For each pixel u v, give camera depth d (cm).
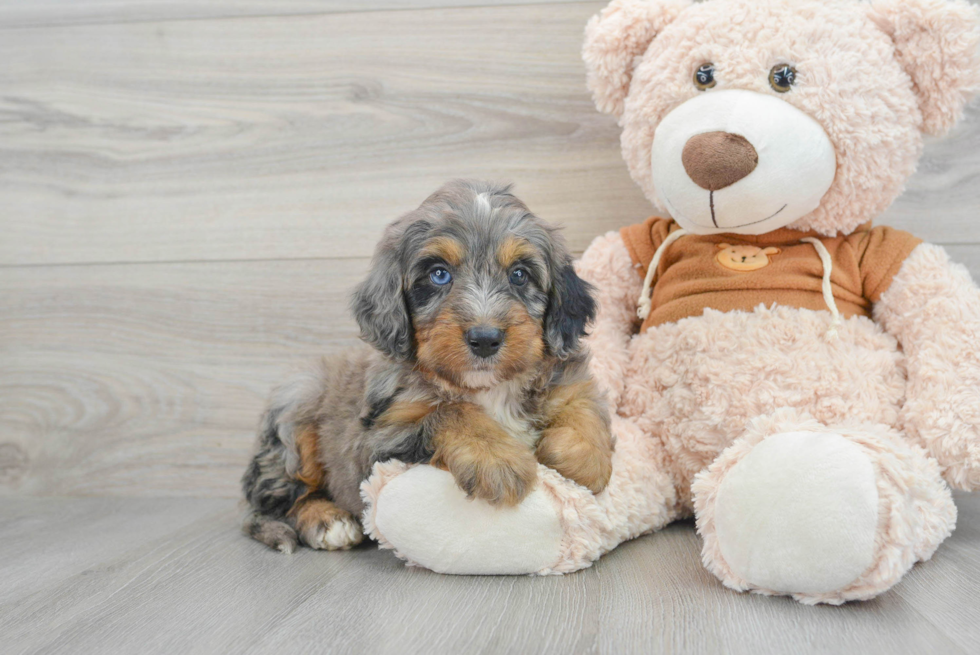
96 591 77
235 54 101
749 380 83
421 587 75
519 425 80
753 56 81
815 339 83
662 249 90
